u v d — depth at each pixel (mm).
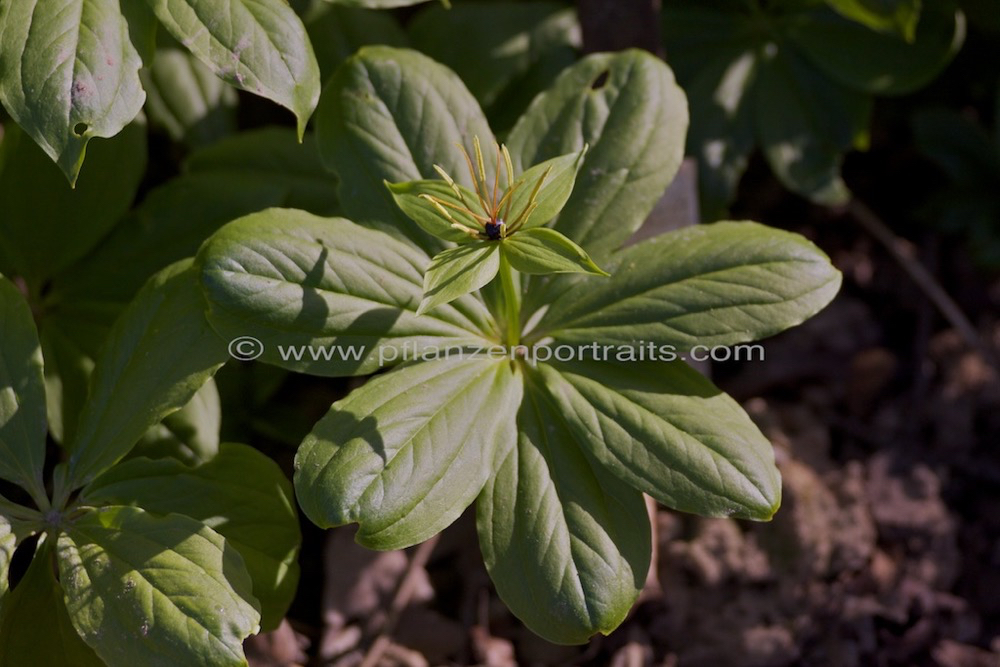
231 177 952
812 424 1023
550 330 870
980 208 1050
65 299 933
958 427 1029
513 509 846
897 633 984
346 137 877
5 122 950
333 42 992
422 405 843
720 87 1021
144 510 854
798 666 973
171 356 850
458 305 866
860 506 994
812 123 1021
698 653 970
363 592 961
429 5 1028
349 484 823
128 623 825
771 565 977
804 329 1046
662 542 979
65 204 927
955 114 1053
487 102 995
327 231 850
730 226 867
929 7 995
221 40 843
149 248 938
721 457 839
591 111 886
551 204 832
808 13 1019
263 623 875
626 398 855
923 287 1051
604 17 966
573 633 833
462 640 964
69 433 914
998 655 979
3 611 849
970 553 1008
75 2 835
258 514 873
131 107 835
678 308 855
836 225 1081
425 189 838
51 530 854
